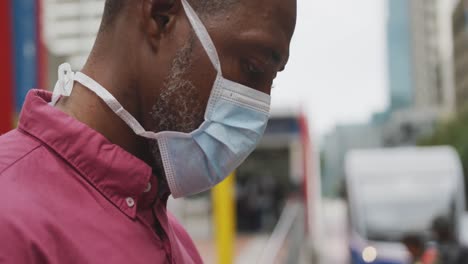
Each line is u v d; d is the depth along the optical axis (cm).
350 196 1262
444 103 12912
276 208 1820
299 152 1644
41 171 125
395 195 1242
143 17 138
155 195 140
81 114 136
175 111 141
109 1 140
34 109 132
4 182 120
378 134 14225
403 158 1334
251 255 1116
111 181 131
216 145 148
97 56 140
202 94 142
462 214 1212
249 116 150
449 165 1298
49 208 121
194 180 150
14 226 115
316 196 1967
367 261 1095
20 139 130
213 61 140
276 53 144
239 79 144
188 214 1430
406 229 1172
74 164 129
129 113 138
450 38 9550
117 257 125
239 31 140
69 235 121
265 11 141
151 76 139
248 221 1767
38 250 116
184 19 140
